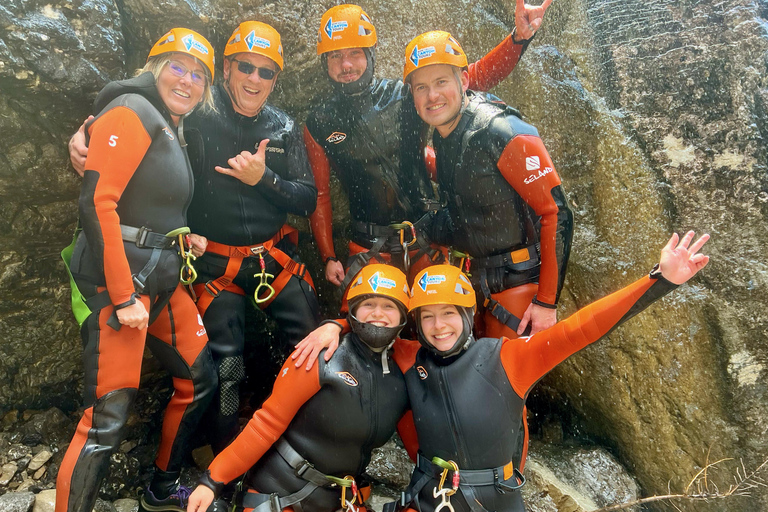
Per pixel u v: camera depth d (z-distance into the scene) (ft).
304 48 11.21
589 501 10.91
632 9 12.94
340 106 10.09
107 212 7.16
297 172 9.96
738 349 11.04
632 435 11.94
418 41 8.86
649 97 12.41
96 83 8.87
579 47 13.28
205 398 8.96
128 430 10.89
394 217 10.55
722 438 11.12
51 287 10.27
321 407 7.91
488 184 9.05
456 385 7.89
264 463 8.18
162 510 9.00
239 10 10.53
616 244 12.17
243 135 9.39
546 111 12.84
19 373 10.43
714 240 11.43
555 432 12.99
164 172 7.85
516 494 7.93
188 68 7.95
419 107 9.15
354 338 8.32
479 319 10.23
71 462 7.28
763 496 10.75
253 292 10.21
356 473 8.36
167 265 7.93
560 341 7.54
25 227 9.59
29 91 8.37
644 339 11.69
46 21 8.32
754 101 11.59
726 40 11.94
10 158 8.81
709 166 11.67
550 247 8.84
